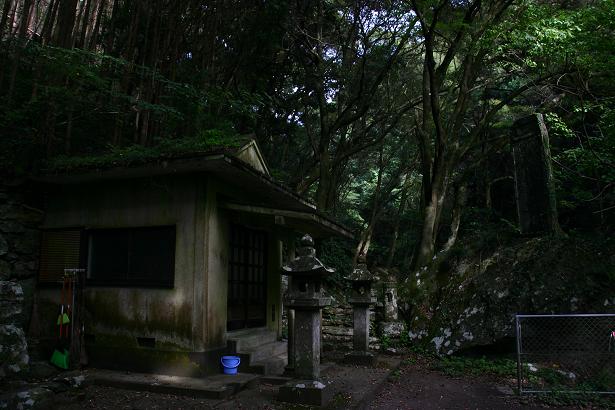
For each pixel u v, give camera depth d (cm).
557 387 611
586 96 1177
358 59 1353
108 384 557
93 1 770
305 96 1332
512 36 1002
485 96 1533
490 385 649
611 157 1030
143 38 861
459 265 1010
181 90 771
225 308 634
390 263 1828
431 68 1124
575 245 830
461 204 1412
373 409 522
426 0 1101
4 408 434
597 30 886
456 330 845
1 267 646
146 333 611
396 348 896
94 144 782
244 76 1104
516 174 988
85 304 657
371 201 2111
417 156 1758
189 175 616
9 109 630
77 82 709
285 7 1069
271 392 539
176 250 611
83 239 673
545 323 772
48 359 605
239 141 679
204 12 901
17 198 674
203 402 493
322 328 1012
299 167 1409
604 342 723
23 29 649
